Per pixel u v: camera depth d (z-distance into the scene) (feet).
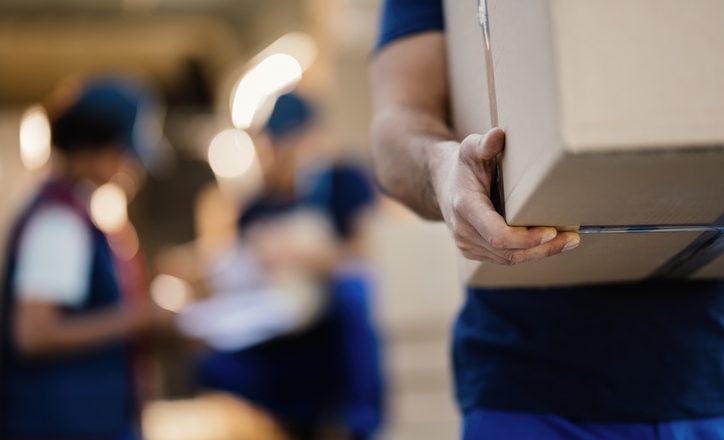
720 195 2.79
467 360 4.27
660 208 2.89
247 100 28.55
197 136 36.86
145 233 31.30
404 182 4.03
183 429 13.93
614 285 3.96
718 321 3.97
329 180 12.69
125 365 8.54
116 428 8.41
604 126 2.41
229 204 15.31
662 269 3.72
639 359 3.92
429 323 12.36
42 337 8.02
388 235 12.48
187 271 13.92
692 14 2.44
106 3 33.94
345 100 21.52
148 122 9.46
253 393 11.70
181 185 31.99
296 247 11.89
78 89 8.95
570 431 3.93
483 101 3.42
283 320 11.22
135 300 8.87
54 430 8.11
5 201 22.88
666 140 2.41
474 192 3.00
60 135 8.63
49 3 33.73
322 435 11.79
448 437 12.25
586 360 3.94
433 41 4.47
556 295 4.02
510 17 2.91
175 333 8.72
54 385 8.13
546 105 2.52
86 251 8.33
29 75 39.01
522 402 4.03
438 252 12.46
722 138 2.40
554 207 2.78
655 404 3.90
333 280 11.79
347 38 21.59
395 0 4.64
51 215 8.25
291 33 30.55
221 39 36.37
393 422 12.14
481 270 3.74
